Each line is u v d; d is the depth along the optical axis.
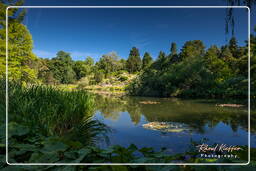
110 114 6.12
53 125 2.51
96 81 29.94
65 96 3.64
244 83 11.33
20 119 1.91
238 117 5.40
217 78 14.29
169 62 20.47
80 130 3.07
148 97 14.66
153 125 4.30
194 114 6.11
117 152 0.91
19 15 9.21
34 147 1.10
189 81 13.91
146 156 0.92
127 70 38.28
